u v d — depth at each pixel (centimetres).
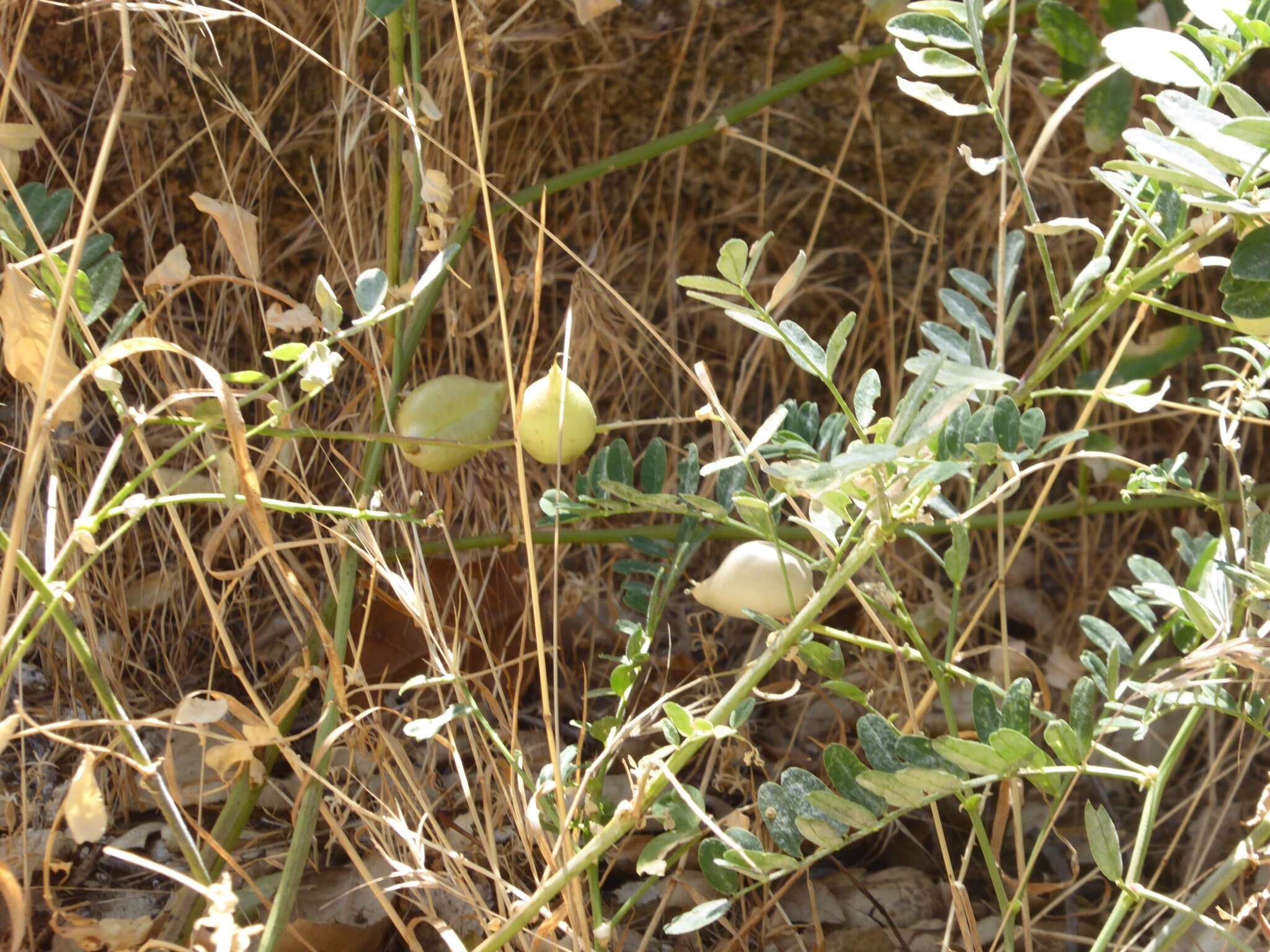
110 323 64
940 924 55
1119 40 44
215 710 44
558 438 48
